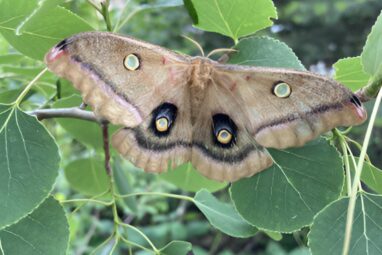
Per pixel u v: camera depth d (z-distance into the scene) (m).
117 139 0.46
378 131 1.91
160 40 2.12
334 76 0.52
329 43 2.43
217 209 0.52
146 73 0.45
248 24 0.51
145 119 0.45
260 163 0.46
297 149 0.47
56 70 0.43
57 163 0.44
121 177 0.62
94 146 0.61
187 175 0.60
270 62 0.49
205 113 0.46
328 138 0.48
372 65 0.47
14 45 0.50
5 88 0.67
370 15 2.36
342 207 0.44
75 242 1.48
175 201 1.91
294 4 2.35
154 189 1.68
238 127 0.46
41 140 0.44
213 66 0.45
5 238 0.44
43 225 0.45
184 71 0.45
